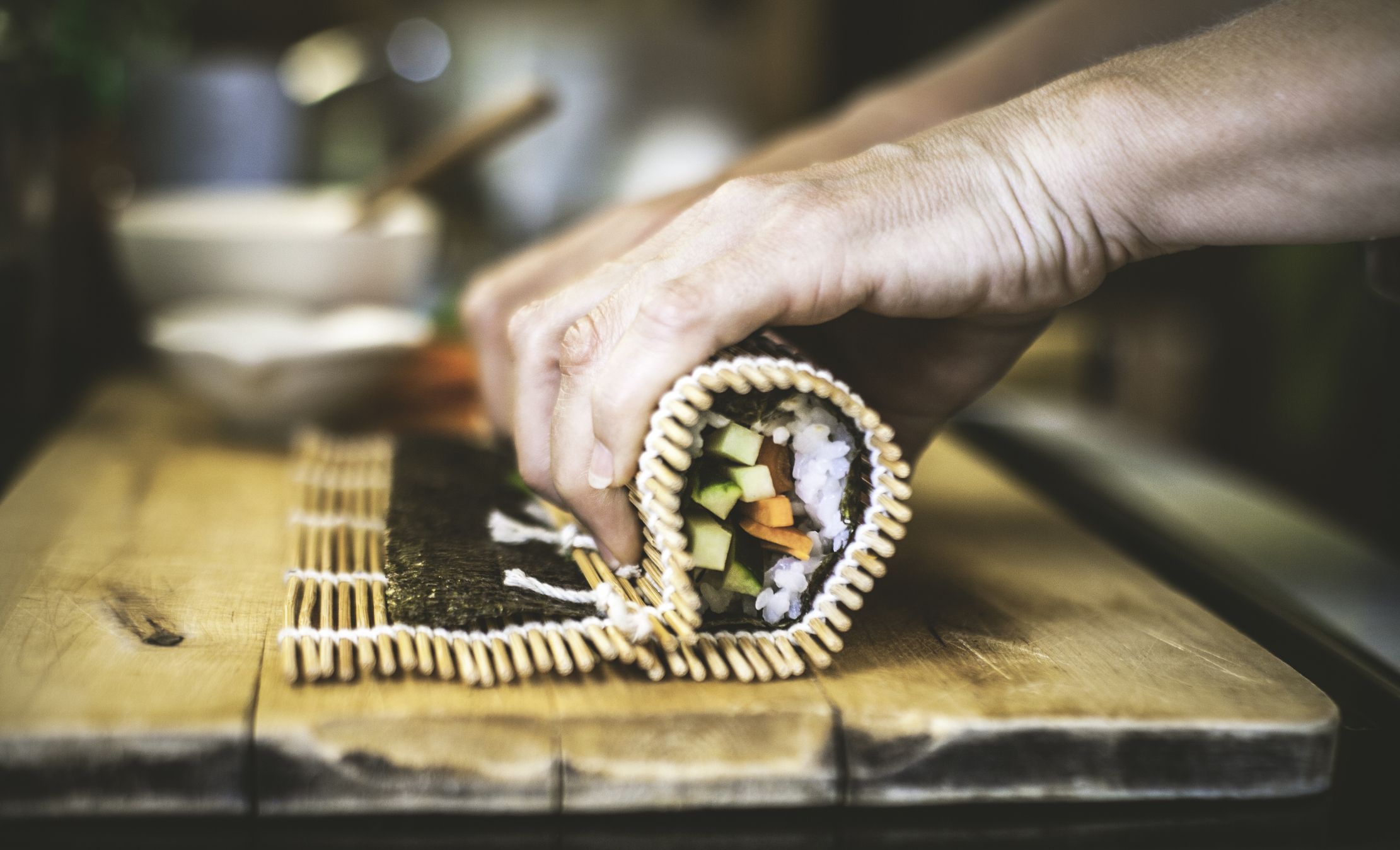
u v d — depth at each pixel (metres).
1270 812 0.50
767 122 1.63
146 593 0.57
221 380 0.75
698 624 0.51
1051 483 0.77
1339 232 0.50
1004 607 0.58
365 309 0.87
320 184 1.24
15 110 0.77
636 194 1.28
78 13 0.92
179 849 0.47
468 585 0.54
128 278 0.85
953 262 0.52
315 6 1.41
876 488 0.53
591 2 1.57
